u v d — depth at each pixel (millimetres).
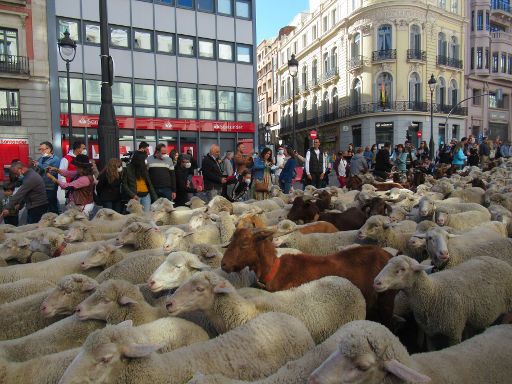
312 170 14742
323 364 2789
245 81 31984
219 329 4145
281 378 3053
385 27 45344
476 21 52500
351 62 48125
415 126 45344
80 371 3043
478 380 3195
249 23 31984
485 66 52719
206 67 30500
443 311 4625
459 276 4840
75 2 26547
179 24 29500
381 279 4535
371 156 23703
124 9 27672
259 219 7230
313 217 8836
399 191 11930
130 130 27969
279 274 5082
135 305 4336
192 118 30078
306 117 61344
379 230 6574
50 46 26188
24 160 25891
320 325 4270
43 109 26312
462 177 15547
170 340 3881
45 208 9586
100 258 6121
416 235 6078
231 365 3492
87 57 26922
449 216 8078
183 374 3365
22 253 7121
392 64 45000
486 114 54219
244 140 32031
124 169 10289
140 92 28344
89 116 27078
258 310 4203
